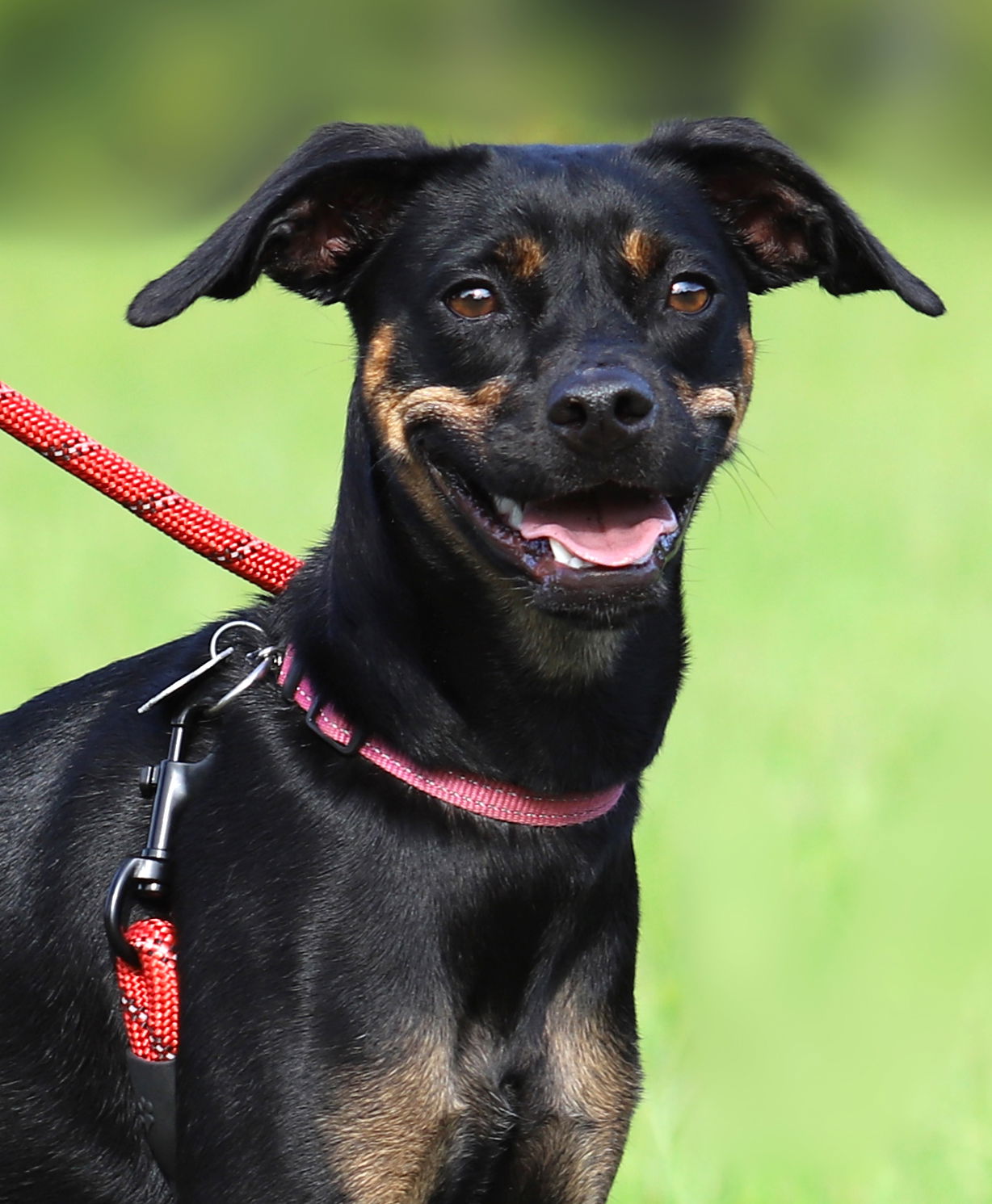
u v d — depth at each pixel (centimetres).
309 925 579
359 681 595
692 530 2100
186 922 591
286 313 4862
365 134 647
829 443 2733
